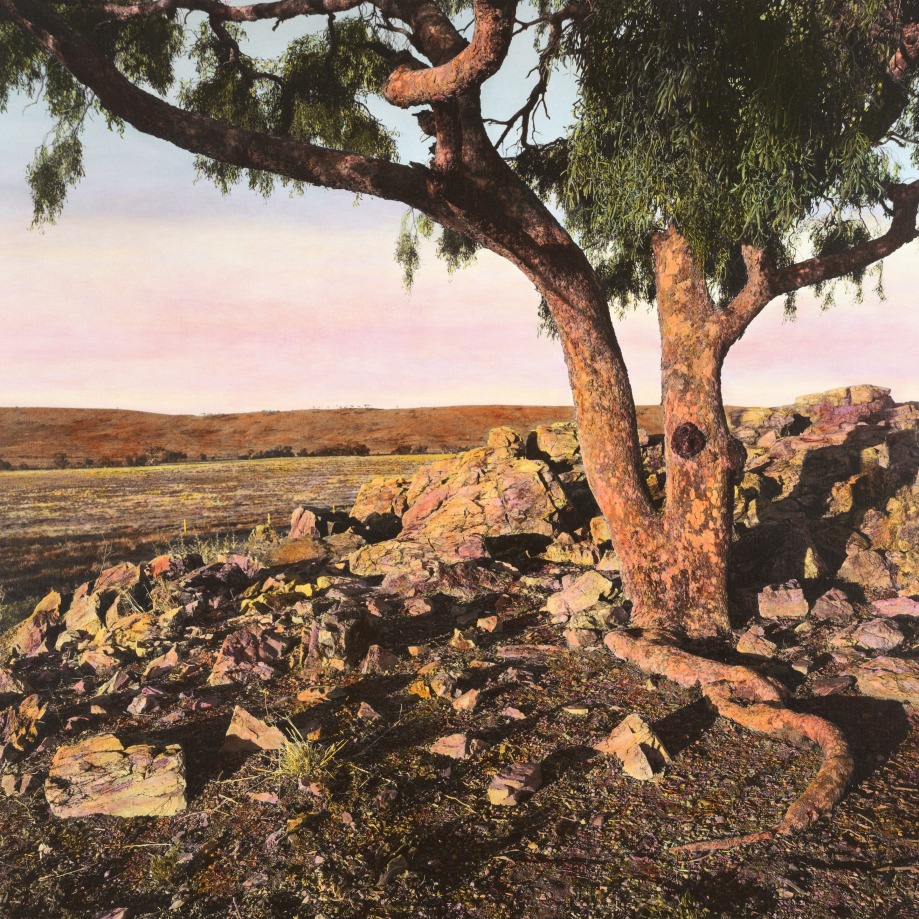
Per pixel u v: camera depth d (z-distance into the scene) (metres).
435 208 6.46
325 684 6.38
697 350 7.17
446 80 4.41
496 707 5.75
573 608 7.91
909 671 5.77
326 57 11.23
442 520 11.02
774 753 4.86
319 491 40.25
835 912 3.33
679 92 5.84
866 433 11.03
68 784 4.94
